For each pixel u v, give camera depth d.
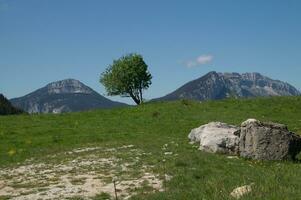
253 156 34.12
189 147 38.81
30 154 41.44
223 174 26.69
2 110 110.88
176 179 25.73
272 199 13.98
